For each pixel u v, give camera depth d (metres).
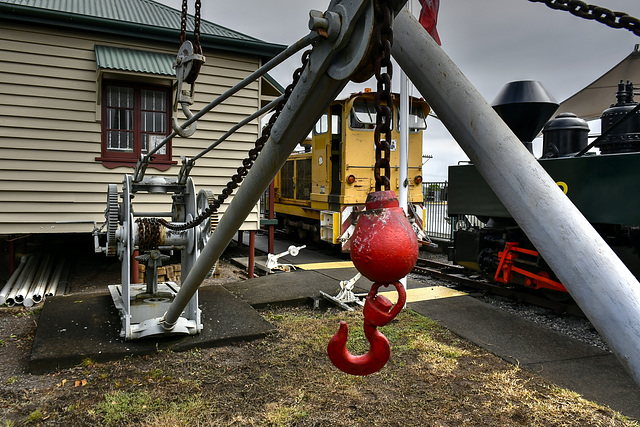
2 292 6.02
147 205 7.44
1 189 6.53
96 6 7.65
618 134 5.64
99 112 7.00
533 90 6.43
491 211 6.57
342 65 1.23
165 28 7.11
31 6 6.41
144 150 7.41
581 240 0.90
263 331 4.50
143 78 7.08
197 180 7.70
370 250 1.02
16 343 4.49
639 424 2.93
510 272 6.42
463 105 1.13
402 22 1.27
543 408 3.14
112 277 7.69
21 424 2.92
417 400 3.26
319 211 11.12
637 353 0.80
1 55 6.43
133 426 2.89
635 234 5.30
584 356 4.10
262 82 8.37
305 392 3.36
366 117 9.78
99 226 7.07
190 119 2.76
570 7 1.37
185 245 4.47
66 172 6.88
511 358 4.04
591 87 10.68
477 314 5.41
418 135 10.04
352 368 1.10
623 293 0.84
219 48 7.56
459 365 3.90
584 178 5.23
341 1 1.19
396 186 9.73
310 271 8.08
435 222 13.57
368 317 1.06
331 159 10.44
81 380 3.54
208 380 3.55
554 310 5.95
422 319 5.18
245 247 11.88
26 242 9.19
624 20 1.30
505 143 1.04
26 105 6.60
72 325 4.52
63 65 6.79
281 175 13.65
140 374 3.65
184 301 3.22
